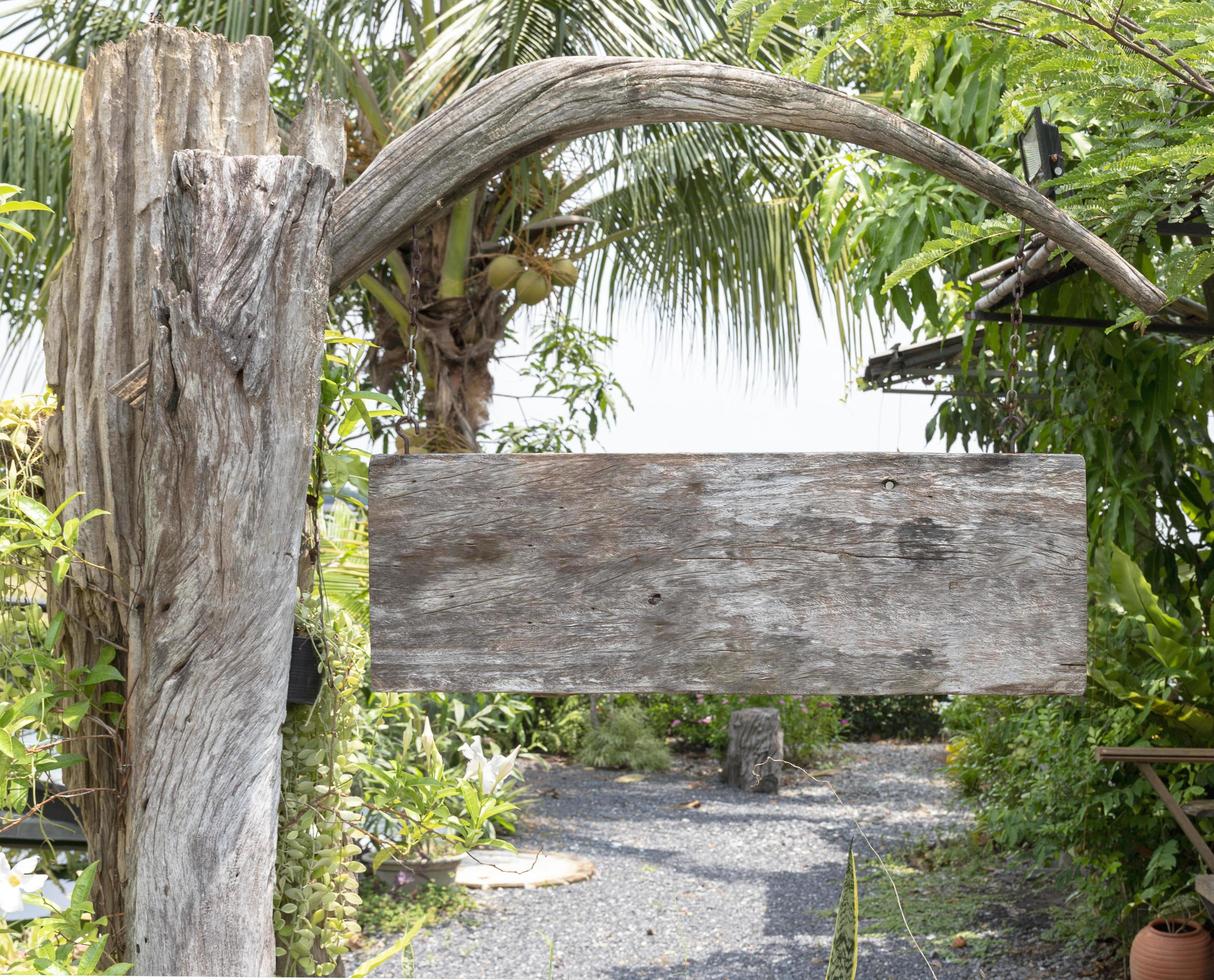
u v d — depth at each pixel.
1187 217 2.04
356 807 1.77
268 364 1.35
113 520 1.59
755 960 4.07
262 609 1.36
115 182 1.61
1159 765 3.46
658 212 5.67
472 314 5.08
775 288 5.82
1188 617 3.72
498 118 1.45
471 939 4.30
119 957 1.61
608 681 1.44
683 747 9.19
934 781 7.67
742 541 1.45
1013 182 1.55
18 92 3.95
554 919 4.58
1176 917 3.33
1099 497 3.47
